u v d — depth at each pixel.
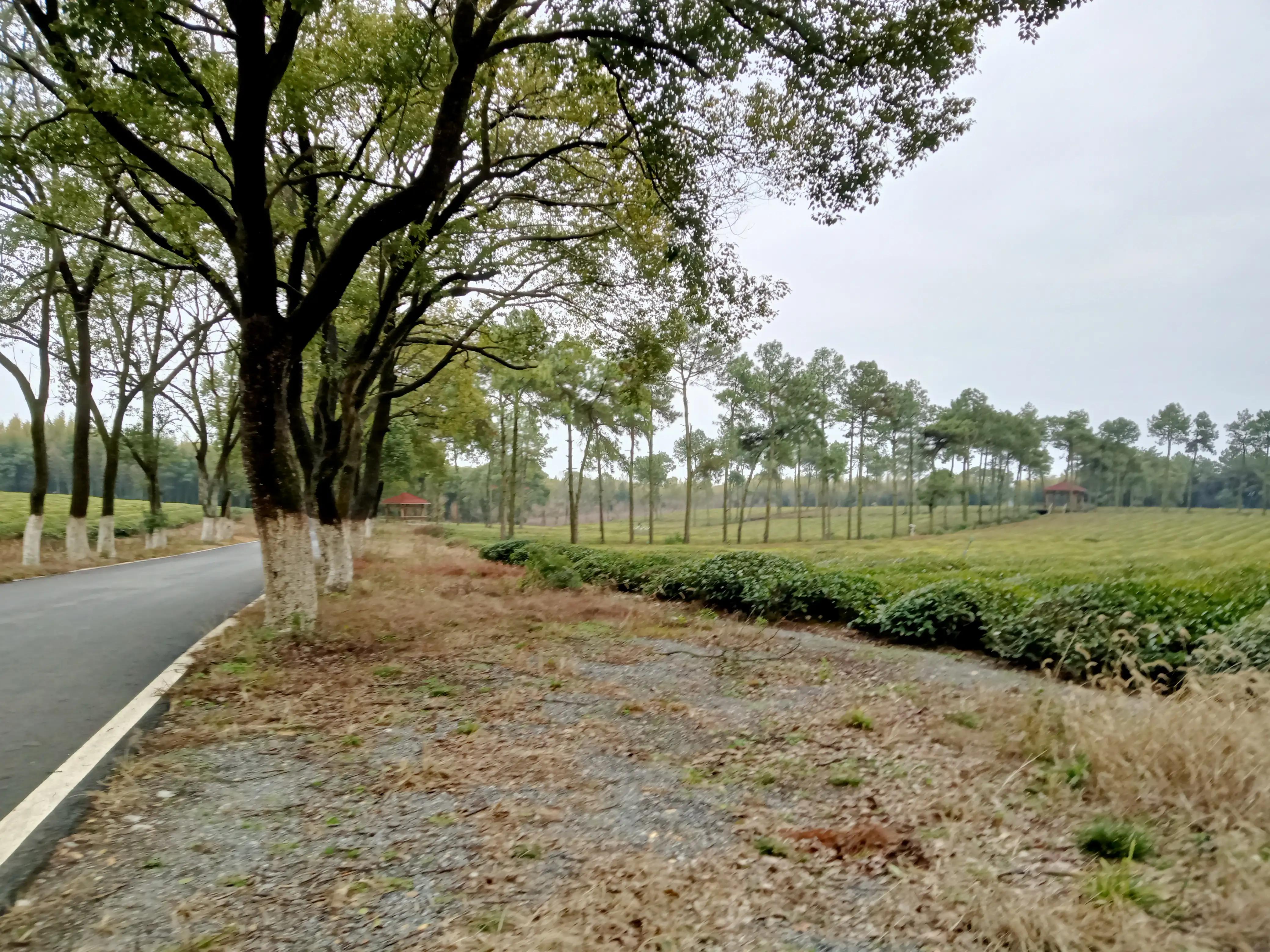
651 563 18.83
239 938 2.97
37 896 3.28
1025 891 3.30
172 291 19.77
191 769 4.93
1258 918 2.91
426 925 3.07
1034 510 92.88
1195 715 4.65
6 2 9.09
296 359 9.72
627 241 13.24
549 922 3.03
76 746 5.27
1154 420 98.94
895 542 51.03
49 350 19.86
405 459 40.38
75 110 7.68
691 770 5.12
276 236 11.44
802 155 9.92
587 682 7.79
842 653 10.20
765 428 53.47
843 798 4.60
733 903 3.27
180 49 8.48
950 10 7.90
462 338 15.76
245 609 11.89
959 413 71.62
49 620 11.09
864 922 3.12
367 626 10.19
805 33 8.41
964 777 4.94
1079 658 8.33
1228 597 9.01
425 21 8.20
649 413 38.06
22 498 50.41
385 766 5.03
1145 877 3.38
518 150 13.55
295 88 9.14
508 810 4.27
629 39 8.94
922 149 9.13
